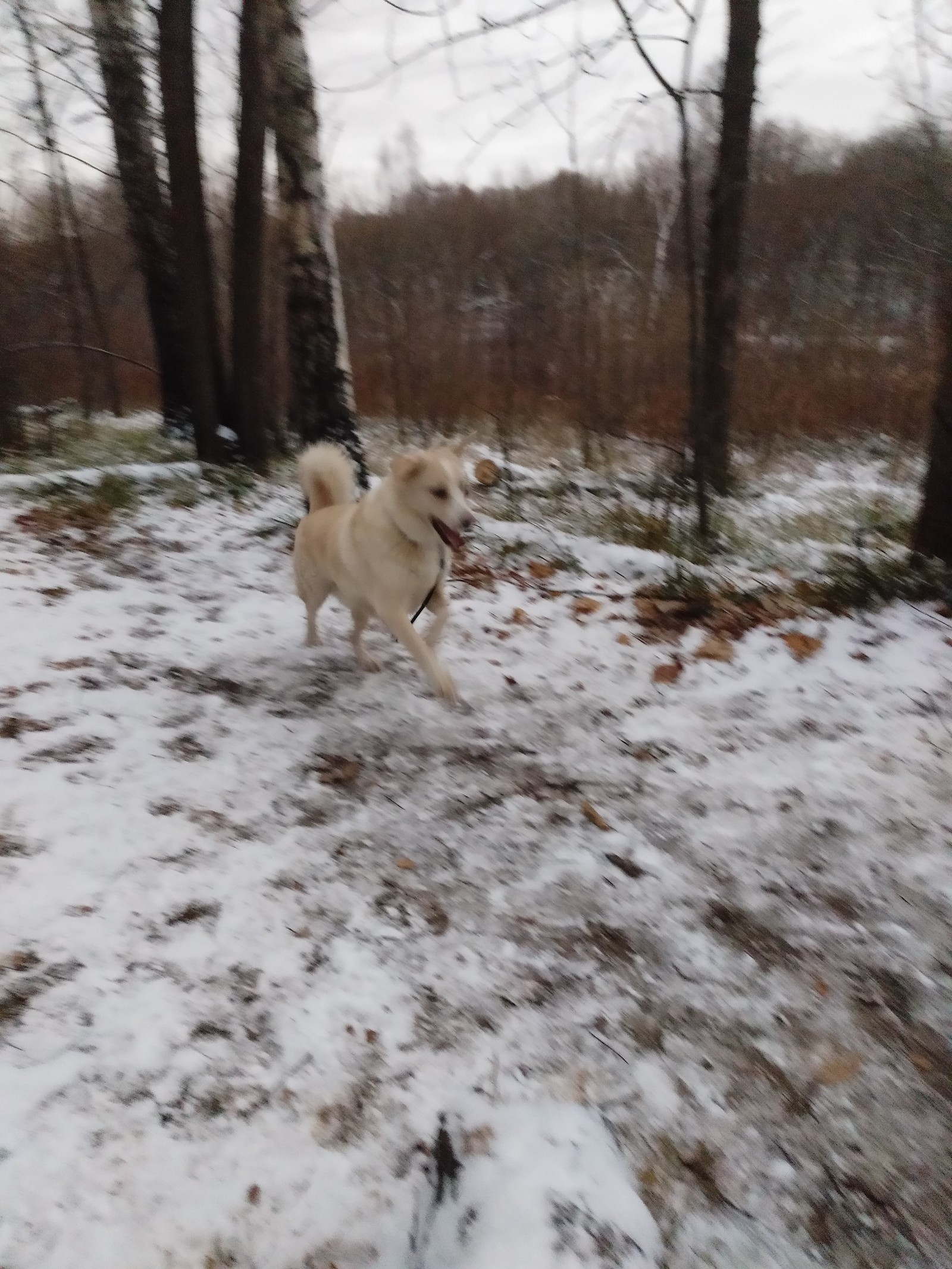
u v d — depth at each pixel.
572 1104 2.01
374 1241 1.71
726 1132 1.96
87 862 2.75
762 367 12.43
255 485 8.70
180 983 2.30
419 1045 2.16
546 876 2.86
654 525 7.07
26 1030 2.10
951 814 3.20
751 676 4.45
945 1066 2.15
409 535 4.02
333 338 8.61
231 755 3.59
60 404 16.67
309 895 2.71
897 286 12.71
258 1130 1.92
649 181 18.86
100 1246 1.65
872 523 7.11
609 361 12.84
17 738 3.51
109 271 19.33
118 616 5.14
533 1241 1.64
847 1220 1.78
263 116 8.53
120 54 9.98
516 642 5.00
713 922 2.64
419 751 3.72
